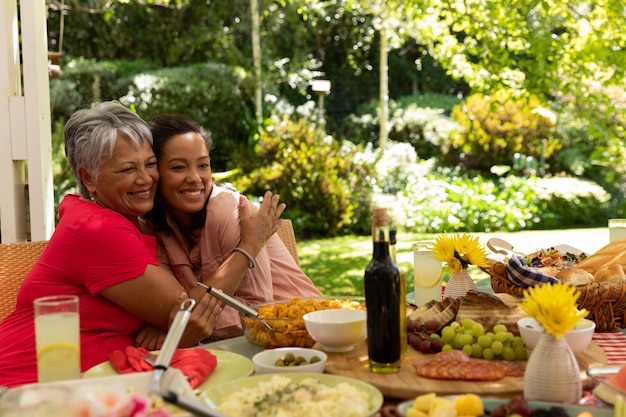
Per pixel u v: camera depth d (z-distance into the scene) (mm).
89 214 2180
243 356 1866
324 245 9953
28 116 2955
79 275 2166
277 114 12211
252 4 12156
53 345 1559
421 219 10695
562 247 2928
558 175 12383
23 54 2943
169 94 11711
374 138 13188
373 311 1659
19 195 3045
